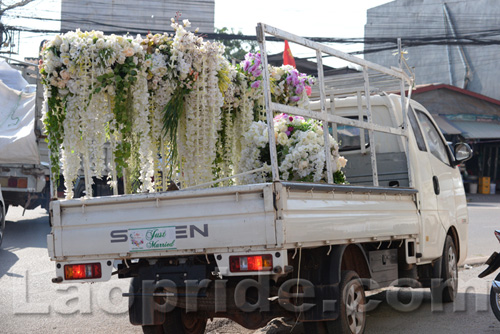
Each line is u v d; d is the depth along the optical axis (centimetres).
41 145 1377
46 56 529
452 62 4253
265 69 462
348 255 568
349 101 764
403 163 711
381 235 602
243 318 524
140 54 541
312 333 525
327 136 554
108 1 4050
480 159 3572
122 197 494
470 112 3325
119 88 533
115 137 545
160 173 588
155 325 540
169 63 561
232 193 463
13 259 1010
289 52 922
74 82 524
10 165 1341
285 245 451
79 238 510
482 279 933
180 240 476
